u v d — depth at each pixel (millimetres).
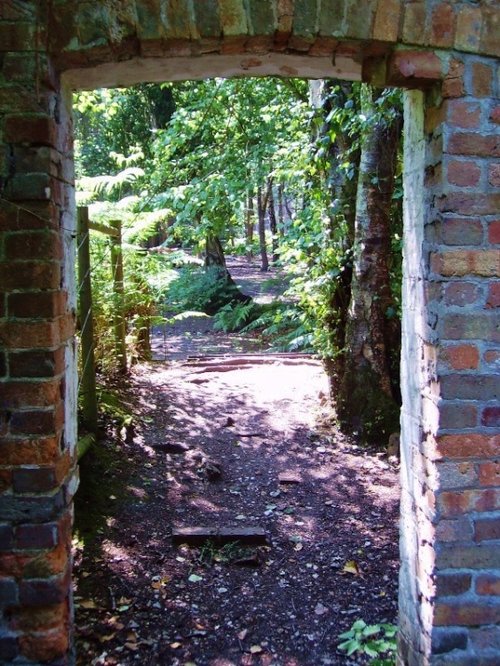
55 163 1692
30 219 1647
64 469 1774
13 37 1614
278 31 1663
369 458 4285
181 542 3076
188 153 8023
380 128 4250
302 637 2393
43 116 1633
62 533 1754
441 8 1690
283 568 2906
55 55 1648
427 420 1839
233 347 9070
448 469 1781
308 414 5059
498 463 1792
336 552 3055
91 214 5227
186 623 2453
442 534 1795
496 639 1834
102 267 5016
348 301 4832
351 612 2559
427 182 1819
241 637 2379
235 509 3498
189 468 3977
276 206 19766
